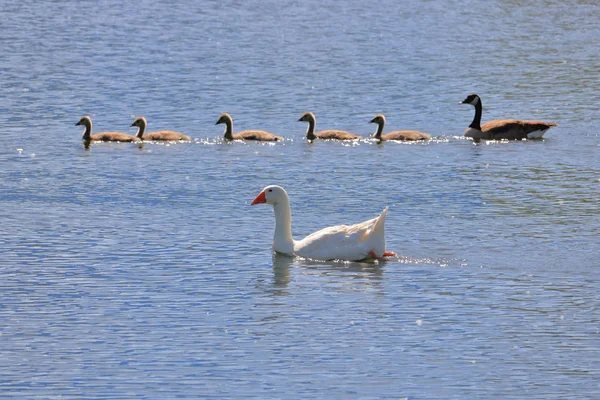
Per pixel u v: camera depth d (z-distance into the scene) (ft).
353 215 88.79
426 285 70.44
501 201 93.61
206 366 57.26
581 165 110.01
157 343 60.34
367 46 201.67
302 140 123.34
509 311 65.62
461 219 87.25
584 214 88.79
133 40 205.57
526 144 122.52
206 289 69.46
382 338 61.21
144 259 75.87
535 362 58.13
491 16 254.88
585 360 58.44
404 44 205.05
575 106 145.48
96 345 59.98
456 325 63.31
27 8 257.34
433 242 80.38
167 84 158.71
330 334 61.82
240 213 89.51
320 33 221.05
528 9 269.03
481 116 136.67
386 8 270.46
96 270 73.26
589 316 64.85
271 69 173.06
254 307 66.03
